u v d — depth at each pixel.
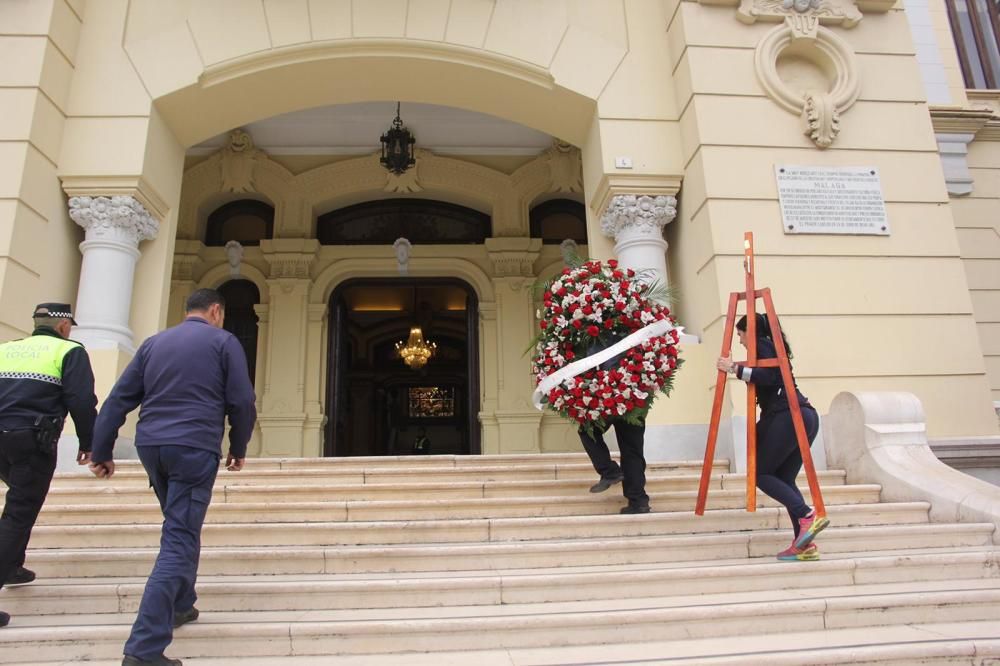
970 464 5.69
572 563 3.77
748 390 4.05
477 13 7.15
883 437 5.09
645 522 4.22
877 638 2.85
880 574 3.58
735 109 6.58
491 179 10.28
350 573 3.67
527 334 9.87
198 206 10.00
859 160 6.57
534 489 4.89
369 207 10.55
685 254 6.77
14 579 3.34
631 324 4.50
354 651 2.86
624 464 4.46
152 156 6.66
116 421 2.96
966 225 9.62
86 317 6.11
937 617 3.12
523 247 10.05
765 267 6.18
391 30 7.04
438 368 14.08
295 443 9.30
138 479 5.06
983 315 9.37
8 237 5.68
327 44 6.96
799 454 4.05
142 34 6.82
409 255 10.12
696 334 6.46
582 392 4.36
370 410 13.61
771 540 4.01
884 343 6.12
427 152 10.23
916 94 6.82
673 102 7.05
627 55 7.15
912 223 6.45
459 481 5.12
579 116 7.31
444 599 3.29
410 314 13.38
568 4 7.27
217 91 6.97
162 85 6.70
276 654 2.84
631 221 6.78
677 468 5.47
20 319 5.76
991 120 9.87
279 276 9.84
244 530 4.09
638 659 2.64
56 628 2.89
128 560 3.70
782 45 6.79
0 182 5.82
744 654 2.64
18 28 6.25
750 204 6.32
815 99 6.55
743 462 5.53
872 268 6.29
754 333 4.10
